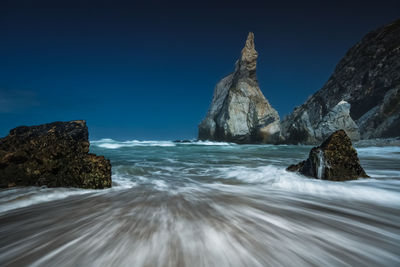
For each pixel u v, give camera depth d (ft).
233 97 120.47
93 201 11.96
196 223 8.37
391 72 118.11
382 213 10.45
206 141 130.52
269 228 8.07
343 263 5.71
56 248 6.30
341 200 12.84
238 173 23.72
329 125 104.99
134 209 10.27
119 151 59.88
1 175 15.02
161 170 26.84
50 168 15.74
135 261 5.57
